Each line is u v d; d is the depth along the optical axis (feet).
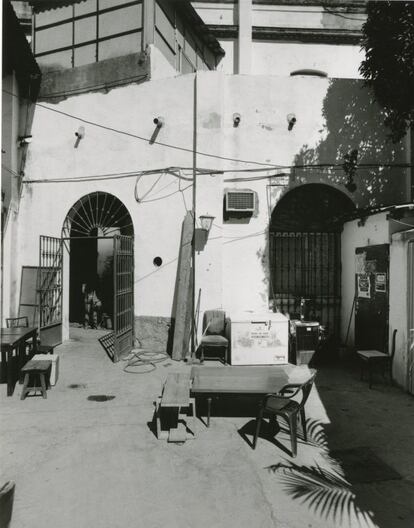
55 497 11.30
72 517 10.44
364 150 28.84
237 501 11.13
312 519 10.38
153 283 28.66
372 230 24.29
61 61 31.73
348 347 27.07
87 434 15.37
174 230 28.30
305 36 40.19
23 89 31.63
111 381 21.83
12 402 18.63
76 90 30.53
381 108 28.89
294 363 25.44
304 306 28.81
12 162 30.89
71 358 26.58
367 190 28.73
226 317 26.94
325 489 11.70
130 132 29.27
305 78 28.60
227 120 28.27
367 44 24.72
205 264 27.50
